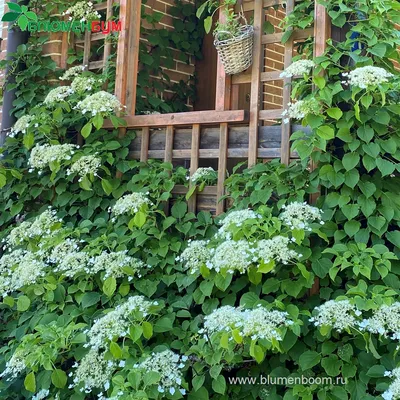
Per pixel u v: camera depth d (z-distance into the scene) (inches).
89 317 102.4
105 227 117.4
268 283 91.3
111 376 88.4
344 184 95.1
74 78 139.6
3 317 126.4
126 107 130.1
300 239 87.0
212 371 85.0
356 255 88.2
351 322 79.2
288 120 100.8
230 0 110.7
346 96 95.0
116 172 125.0
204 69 178.7
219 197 111.0
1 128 148.3
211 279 95.8
